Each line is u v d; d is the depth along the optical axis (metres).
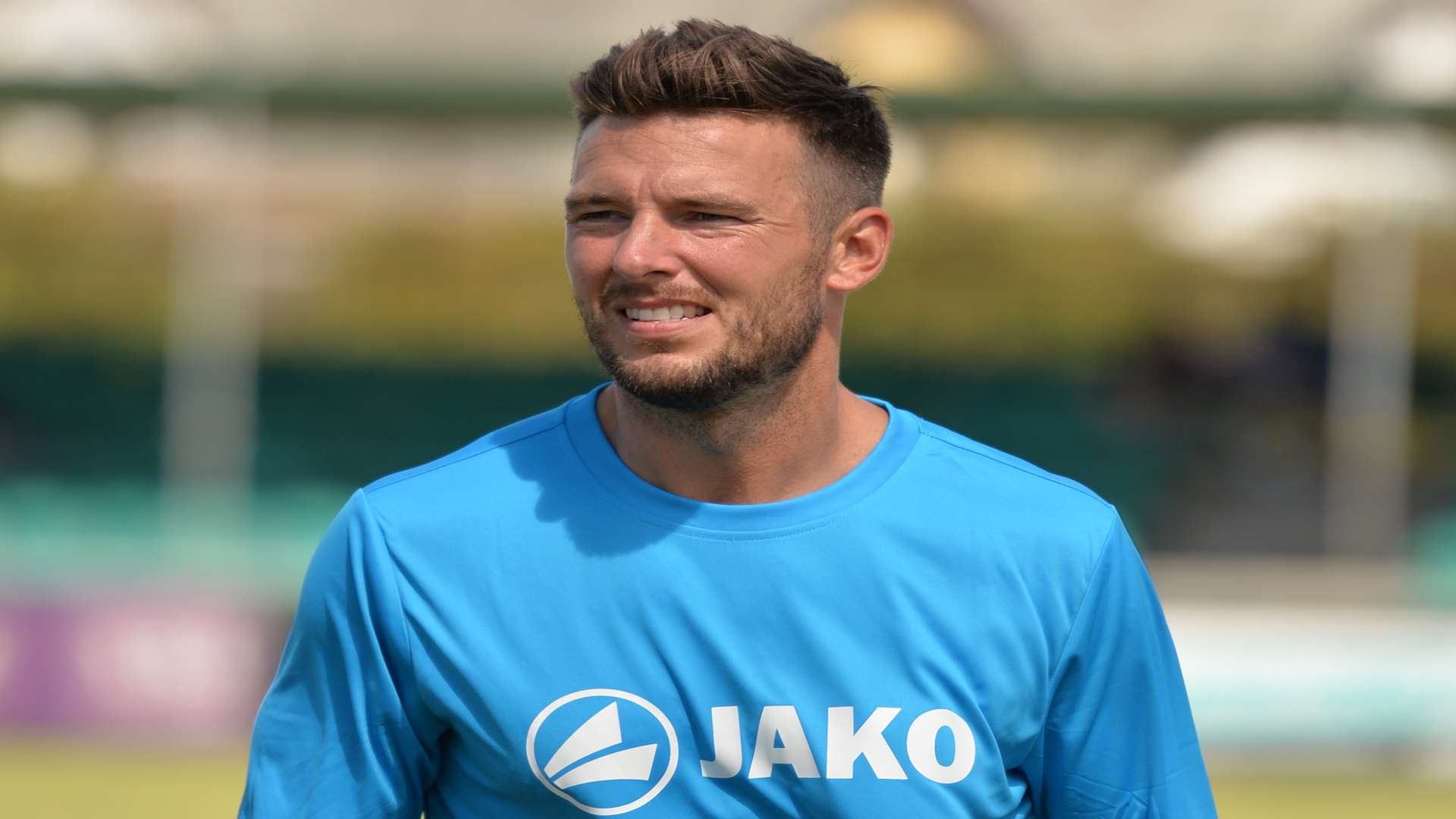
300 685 7.36
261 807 7.34
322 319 67.88
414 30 81.56
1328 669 31.75
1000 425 71.06
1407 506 65.06
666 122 6.76
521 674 6.98
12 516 47.31
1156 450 69.25
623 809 6.94
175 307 62.06
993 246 63.41
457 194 68.50
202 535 43.75
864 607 7.03
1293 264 62.19
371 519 7.21
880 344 65.56
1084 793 7.42
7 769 29.22
